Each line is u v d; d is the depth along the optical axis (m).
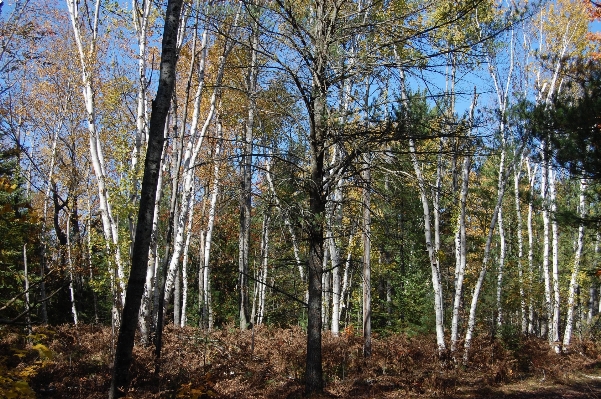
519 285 18.58
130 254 13.05
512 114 12.40
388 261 21.28
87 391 8.53
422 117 8.50
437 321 15.05
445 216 20.09
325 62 8.91
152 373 9.00
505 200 27.14
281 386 10.12
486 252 15.86
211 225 18.83
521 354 15.47
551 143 10.75
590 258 22.84
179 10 6.28
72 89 18.03
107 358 10.47
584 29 18.00
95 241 14.80
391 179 9.22
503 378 13.49
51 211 22.06
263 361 11.66
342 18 9.33
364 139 8.51
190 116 17.19
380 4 9.29
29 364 7.96
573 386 13.22
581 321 22.84
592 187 13.34
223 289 26.19
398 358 13.06
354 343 14.49
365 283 13.90
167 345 12.24
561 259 26.16
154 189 5.88
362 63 8.57
